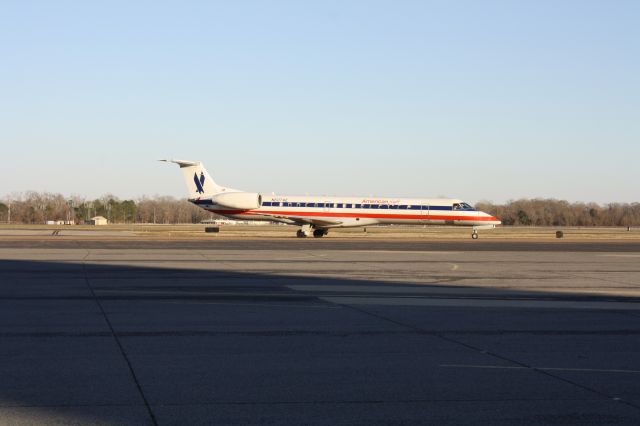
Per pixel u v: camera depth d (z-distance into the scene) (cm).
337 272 2498
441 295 1827
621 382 859
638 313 1507
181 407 733
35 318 1356
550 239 5978
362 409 735
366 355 1017
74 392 786
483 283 2161
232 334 1191
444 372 908
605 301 1741
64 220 17300
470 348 1079
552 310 1549
